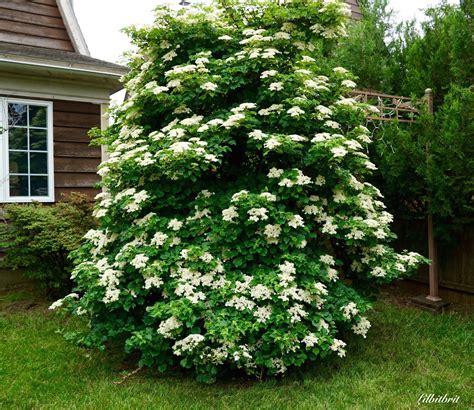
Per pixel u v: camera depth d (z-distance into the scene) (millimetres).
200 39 3766
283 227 3137
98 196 3805
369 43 6207
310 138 3502
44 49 6035
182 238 3283
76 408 2682
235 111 3234
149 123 3838
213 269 3062
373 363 3422
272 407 2715
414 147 4652
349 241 3326
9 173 5695
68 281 5086
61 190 5984
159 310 2885
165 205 3412
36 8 6375
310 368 3318
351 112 3738
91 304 3131
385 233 3484
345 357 3531
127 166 3338
